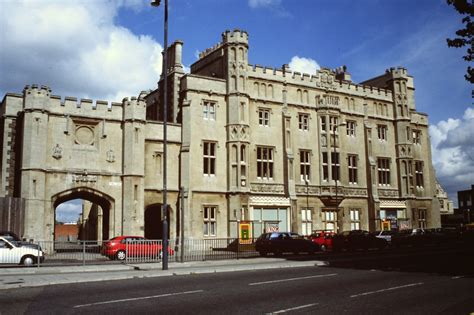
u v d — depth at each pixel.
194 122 37.97
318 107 44.28
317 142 43.88
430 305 11.37
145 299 12.48
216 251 27.58
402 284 15.18
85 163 33.22
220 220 38.00
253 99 40.69
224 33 40.69
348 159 46.00
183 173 36.72
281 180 41.12
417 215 49.62
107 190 33.62
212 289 14.31
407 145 49.59
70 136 33.03
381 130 49.22
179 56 43.62
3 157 32.69
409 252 31.75
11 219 29.44
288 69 43.22
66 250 23.64
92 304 11.77
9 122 33.09
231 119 39.03
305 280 16.38
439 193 86.69
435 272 18.86
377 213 45.69
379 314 10.27
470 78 19.44
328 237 35.94
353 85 47.41
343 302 11.83
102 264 23.58
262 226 39.38
